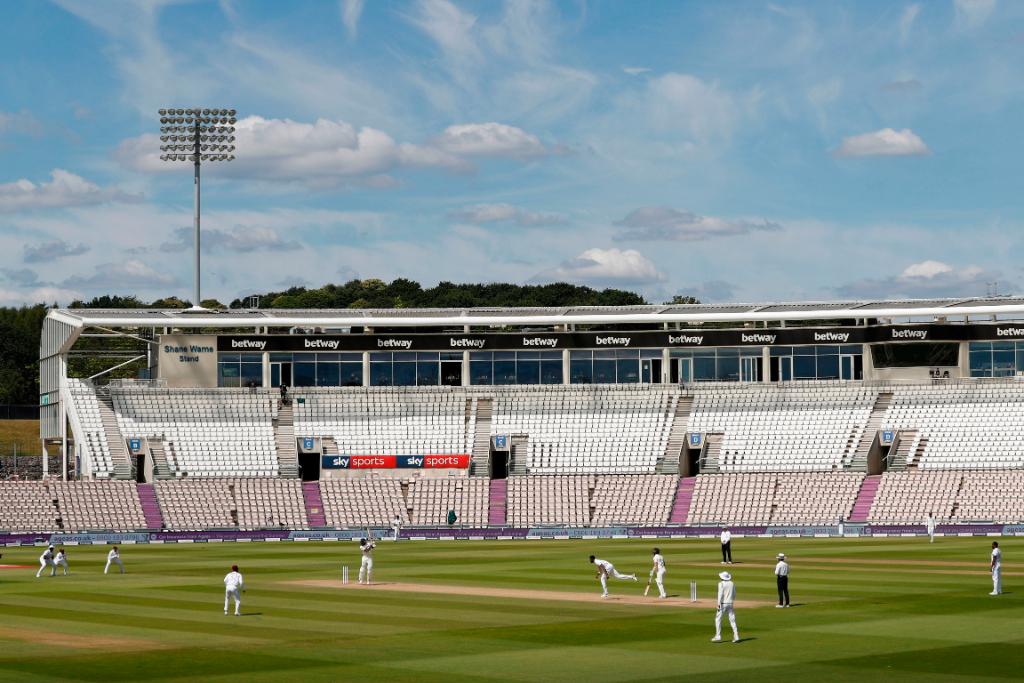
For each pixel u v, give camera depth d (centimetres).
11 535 9450
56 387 12112
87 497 10425
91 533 9712
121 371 15875
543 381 12288
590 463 11538
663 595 5231
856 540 9212
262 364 12188
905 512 10406
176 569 7088
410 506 10900
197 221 12425
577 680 3309
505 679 3331
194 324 11569
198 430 11606
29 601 5350
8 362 19812
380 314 12475
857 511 10500
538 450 11662
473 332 12269
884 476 10756
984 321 11925
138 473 11338
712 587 5684
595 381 12338
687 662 3572
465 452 11650
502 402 12038
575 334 12225
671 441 11650
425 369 12300
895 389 11825
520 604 5047
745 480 10919
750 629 4231
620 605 4984
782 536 9831
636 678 3328
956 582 5778
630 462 11519
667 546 8812
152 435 11481
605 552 8212
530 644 3944
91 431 11338
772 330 12112
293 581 6191
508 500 10912
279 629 4328
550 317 12044
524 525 10644
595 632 4197
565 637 4088
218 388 11912
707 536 10000
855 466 11206
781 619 4481
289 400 11956
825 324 12362
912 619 4450
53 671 3491
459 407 12012
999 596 5150
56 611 4947
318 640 4053
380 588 5772
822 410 11775
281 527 10538
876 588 5525
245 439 11600
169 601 5278
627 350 12325
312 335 12100
